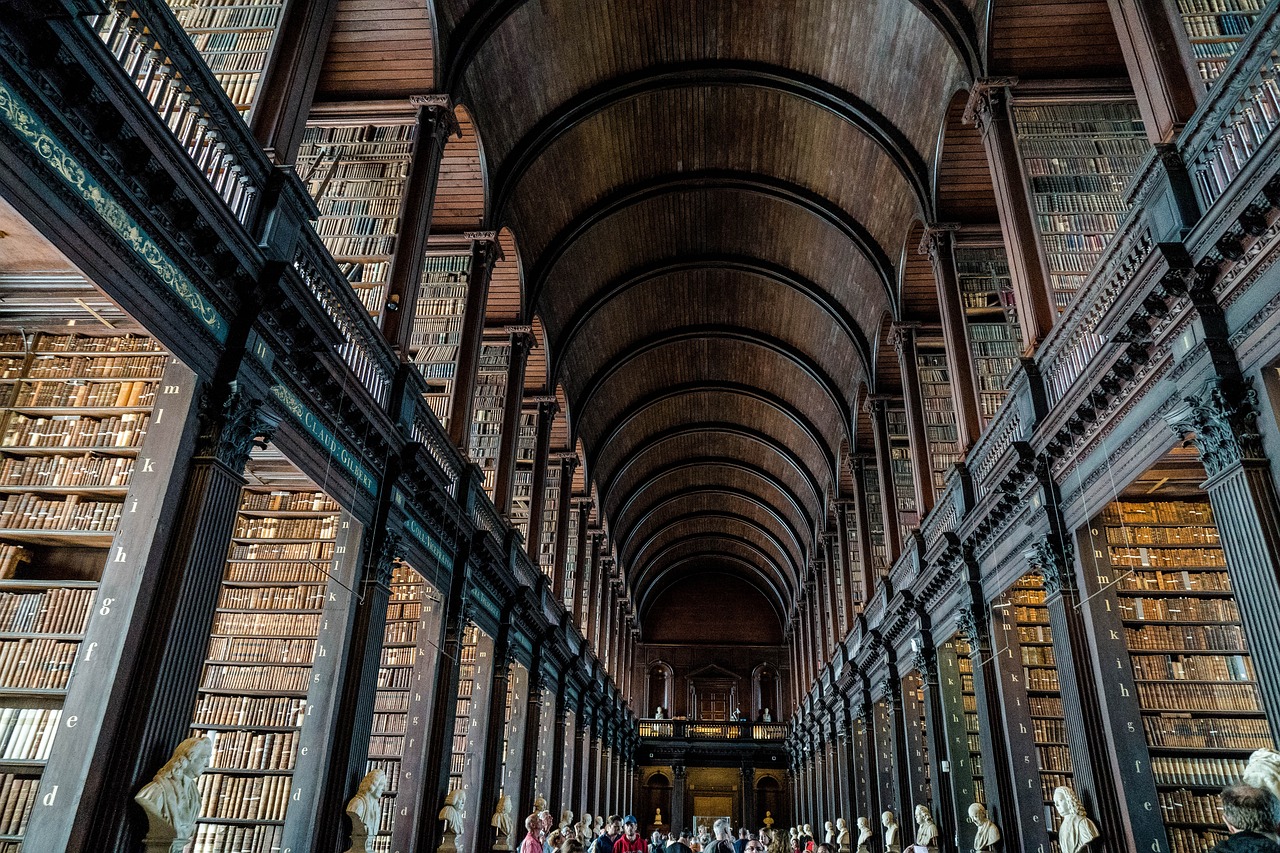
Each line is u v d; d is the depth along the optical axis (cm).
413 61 1165
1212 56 719
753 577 4231
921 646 1459
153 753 569
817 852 1670
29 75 461
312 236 770
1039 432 939
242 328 686
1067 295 977
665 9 1470
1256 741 872
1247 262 592
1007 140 1084
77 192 505
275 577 1028
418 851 1066
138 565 584
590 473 2659
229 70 787
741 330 2478
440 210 1491
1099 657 872
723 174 1872
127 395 792
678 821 3538
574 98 1569
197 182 592
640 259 2153
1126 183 1038
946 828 1310
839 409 2355
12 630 712
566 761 2256
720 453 3291
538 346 2017
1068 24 1082
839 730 2431
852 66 1480
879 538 2177
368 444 945
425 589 1214
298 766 845
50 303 794
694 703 3981
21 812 621
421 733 1133
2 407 784
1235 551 590
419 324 1394
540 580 1861
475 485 1312
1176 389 692
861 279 1919
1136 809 812
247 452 690
